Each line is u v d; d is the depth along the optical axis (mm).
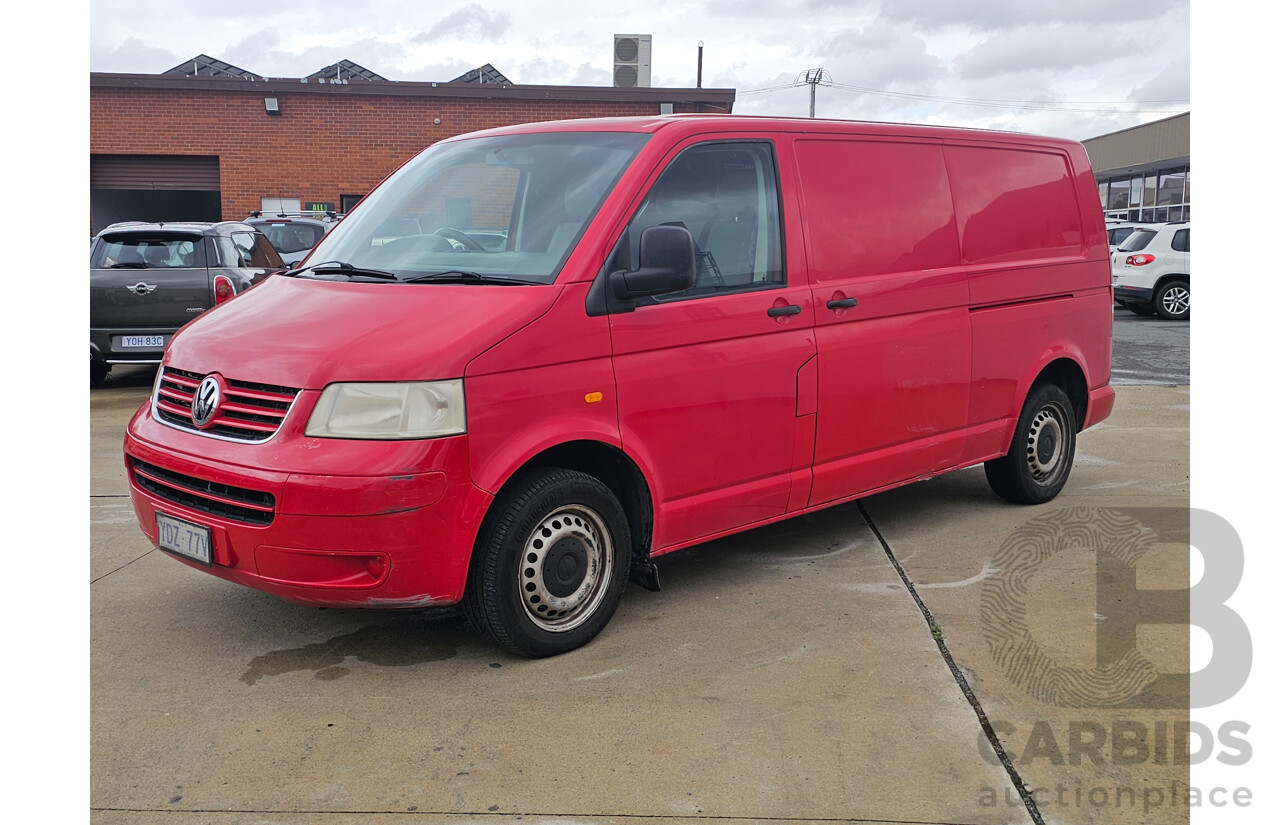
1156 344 14289
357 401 3307
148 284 9469
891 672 3572
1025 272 5426
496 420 3424
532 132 4426
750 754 3023
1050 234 5652
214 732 3191
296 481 3250
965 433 5203
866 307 4578
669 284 3688
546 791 2836
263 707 3363
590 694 3439
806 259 4383
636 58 23578
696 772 2928
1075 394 5969
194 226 9945
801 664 3650
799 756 3008
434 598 3420
